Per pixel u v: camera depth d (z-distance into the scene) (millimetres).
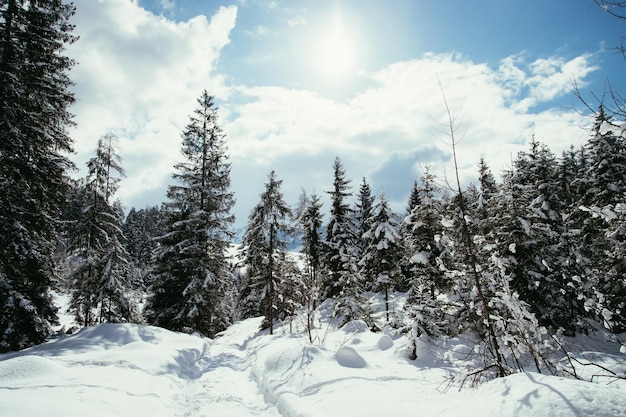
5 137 11773
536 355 6273
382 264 23312
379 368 9227
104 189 20328
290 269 24953
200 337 19750
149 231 63125
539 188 20078
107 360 9414
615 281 14062
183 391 8859
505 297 6660
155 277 21234
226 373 10898
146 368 9438
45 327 12891
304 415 5656
